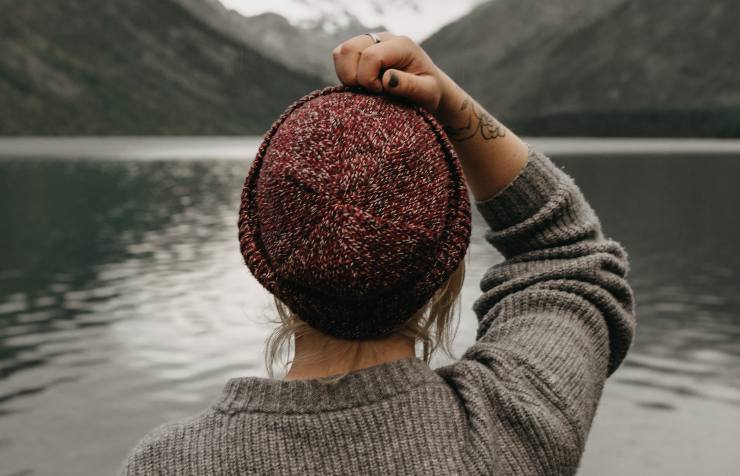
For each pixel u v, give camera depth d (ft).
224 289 62.95
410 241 2.34
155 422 33.94
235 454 2.45
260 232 2.58
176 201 152.35
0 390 38.19
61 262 81.10
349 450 2.45
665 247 96.78
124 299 60.03
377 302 2.47
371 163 2.37
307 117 2.49
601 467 29.68
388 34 2.79
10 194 171.22
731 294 64.44
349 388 2.54
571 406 2.72
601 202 159.63
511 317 3.13
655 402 36.86
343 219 2.31
